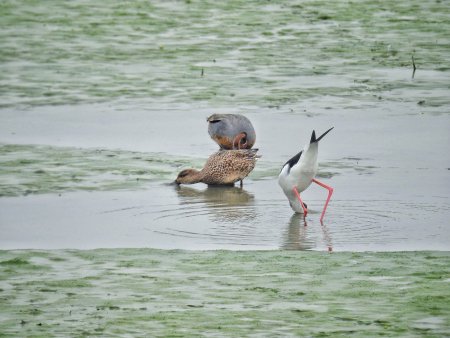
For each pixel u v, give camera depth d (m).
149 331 10.39
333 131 20.97
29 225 14.73
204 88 24.98
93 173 17.81
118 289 11.69
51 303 11.24
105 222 14.95
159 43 29.75
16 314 10.89
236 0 35.28
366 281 11.89
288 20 32.38
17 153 19.09
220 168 17.30
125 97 24.22
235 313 10.91
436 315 10.80
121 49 29.11
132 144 20.00
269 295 11.45
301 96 24.12
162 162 18.69
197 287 11.76
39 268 12.48
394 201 16.09
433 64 27.47
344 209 15.72
